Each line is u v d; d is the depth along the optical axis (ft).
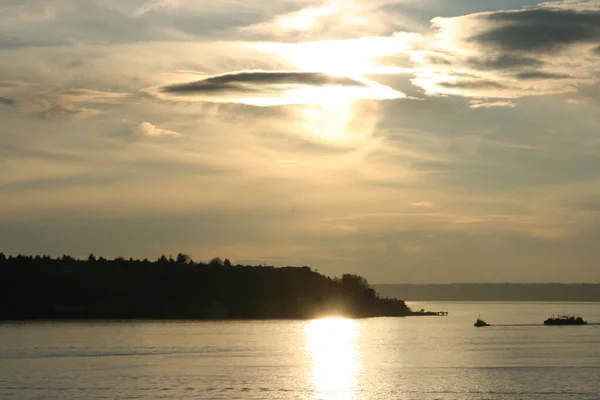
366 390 493.77
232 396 467.93
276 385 515.50
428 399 459.32
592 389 488.85
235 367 625.00
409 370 602.85
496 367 613.93
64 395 466.70
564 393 474.49
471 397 463.01
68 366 625.41
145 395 467.93
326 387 507.30
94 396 462.60
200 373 581.12
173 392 480.23
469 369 602.85
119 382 524.11
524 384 512.22
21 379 537.65
